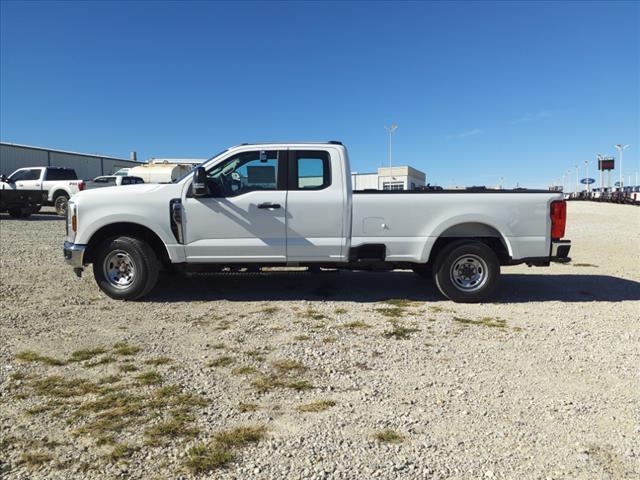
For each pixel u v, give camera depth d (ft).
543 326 18.83
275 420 11.17
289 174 22.16
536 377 13.85
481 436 10.59
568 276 29.78
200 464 9.37
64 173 75.66
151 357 15.16
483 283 22.26
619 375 14.03
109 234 22.62
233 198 21.88
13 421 11.00
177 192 21.94
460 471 9.29
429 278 27.07
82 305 21.43
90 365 14.42
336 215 21.94
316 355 15.42
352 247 22.07
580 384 13.41
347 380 13.52
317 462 9.53
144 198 21.81
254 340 16.84
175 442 10.15
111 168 162.09
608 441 10.41
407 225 22.02
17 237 44.62
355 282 27.12
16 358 14.93
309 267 22.75
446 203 21.98
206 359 15.02
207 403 11.98
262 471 9.21
